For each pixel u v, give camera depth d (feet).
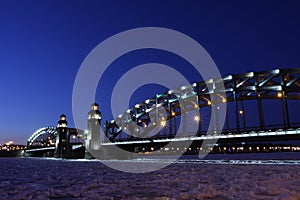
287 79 185.16
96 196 35.81
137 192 39.58
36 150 478.59
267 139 178.40
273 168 76.79
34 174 78.59
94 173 79.36
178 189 41.45
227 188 39.81
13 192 41.42
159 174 70.90
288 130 161.38
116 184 49.60
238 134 182.91
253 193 33.32
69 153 362.94
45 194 38.45
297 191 33.94
